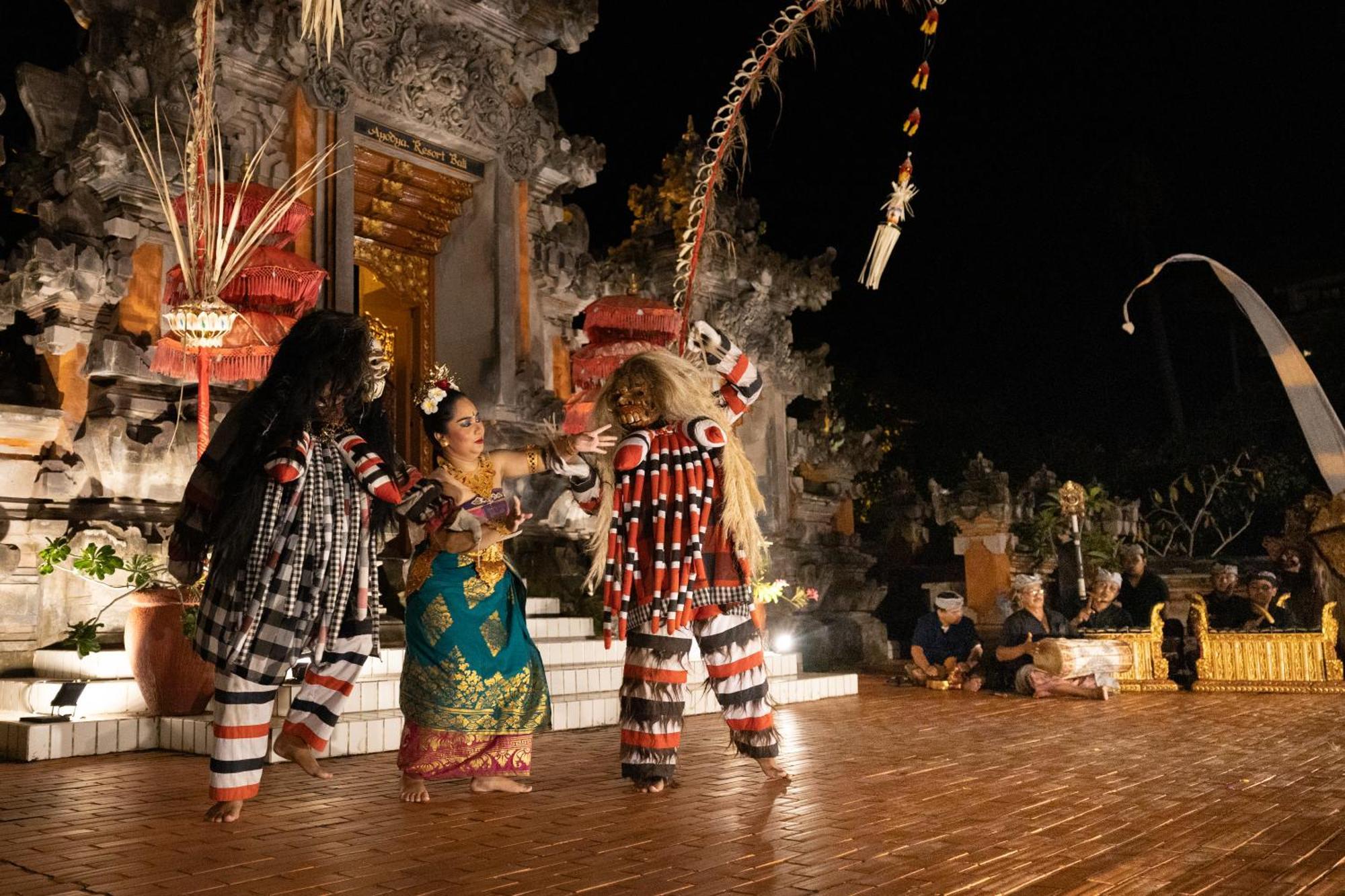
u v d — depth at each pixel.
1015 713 6.89
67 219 7.36
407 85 9.12
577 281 10.45
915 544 18.23
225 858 2.95
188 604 5.34
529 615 8.18
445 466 4.15
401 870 2.80
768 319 12.70
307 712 3.74
